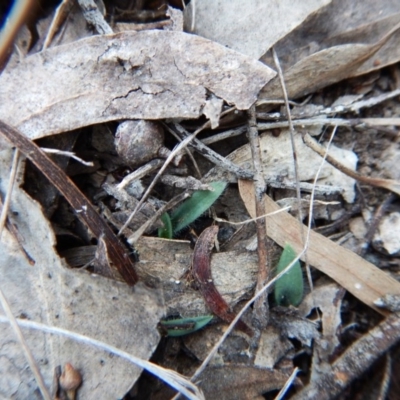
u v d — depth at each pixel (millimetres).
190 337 106
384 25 111
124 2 118
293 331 106
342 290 107
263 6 107
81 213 97
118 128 101
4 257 95
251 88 100
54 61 102
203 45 101
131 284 99
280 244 108
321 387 96
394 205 111
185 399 101
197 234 113
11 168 100
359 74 114
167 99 101
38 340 92
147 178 108
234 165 107
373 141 115
